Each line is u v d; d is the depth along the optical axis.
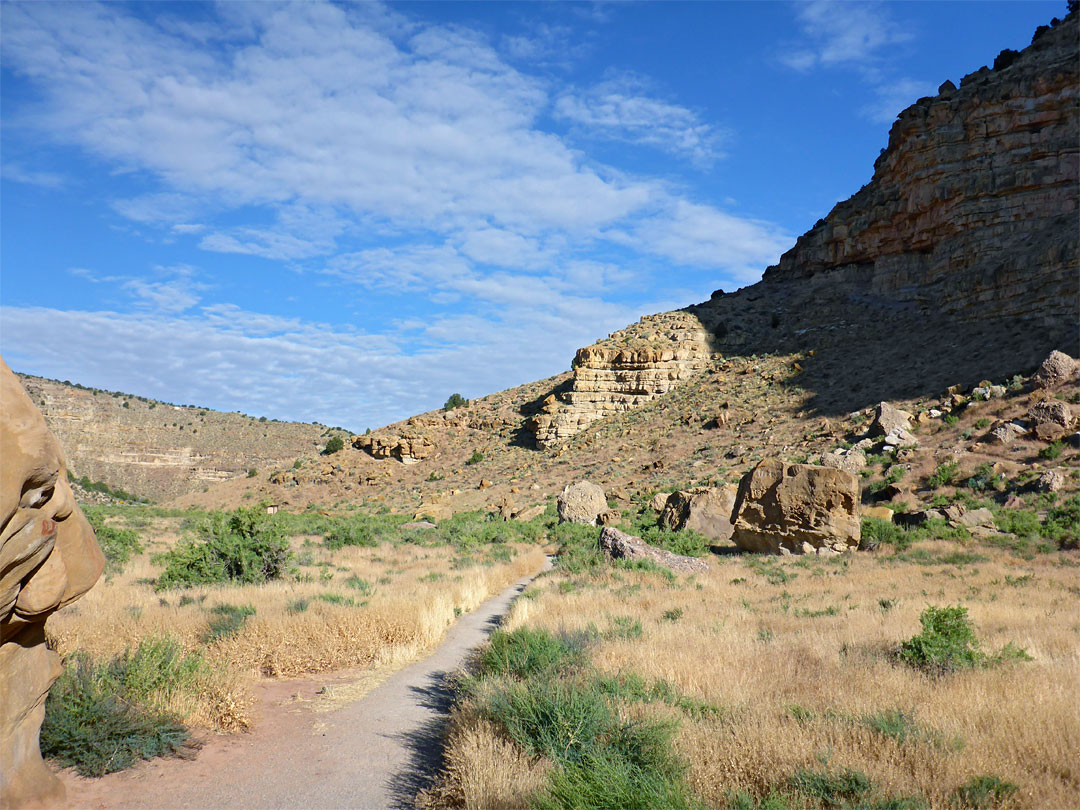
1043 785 5.90
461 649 13.05
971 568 25.39
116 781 6.61
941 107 84.69
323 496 84.88
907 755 6.60
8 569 4.99
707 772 6.35
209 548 19.75
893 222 91.06
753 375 82.62
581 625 13.48
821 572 24.81
